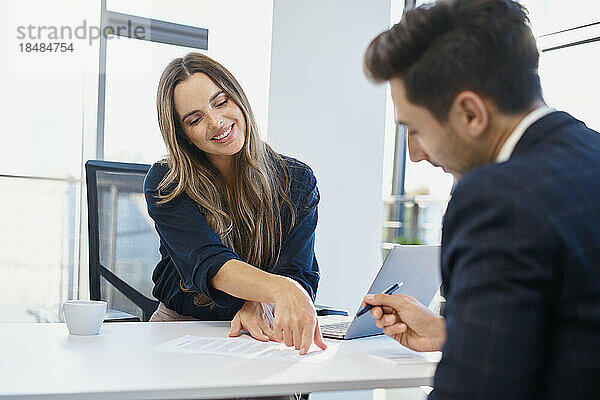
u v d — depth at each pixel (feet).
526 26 2.98
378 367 4.17
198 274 5.32
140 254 7.27
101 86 12.66
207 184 5.85
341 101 11.70
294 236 6.05
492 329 2.42
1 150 12.25
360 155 11.89
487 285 2.47
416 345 4.44
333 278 11.73
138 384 3.53
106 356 4.18
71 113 12.57
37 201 12.48
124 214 7.27
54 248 12.60
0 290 12.38
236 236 6.02
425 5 3.10
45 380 3.55
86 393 3.37
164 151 13.03
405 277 4.88
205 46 13.19
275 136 11.25
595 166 2.73
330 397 10.73
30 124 12.39
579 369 2.52
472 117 2.92
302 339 4.50
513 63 2.89
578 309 2.53
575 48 9.93
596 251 2.56
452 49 2.90
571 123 2.93
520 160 2.72
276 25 11.20
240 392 3.62
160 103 5.82
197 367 3.95
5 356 4.09
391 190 13.62
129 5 12.79
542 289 2.49
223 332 5.17
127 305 7.17
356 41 11.77
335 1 11.59
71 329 4.84
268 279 4.99
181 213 5.66
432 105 2.97
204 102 5.66
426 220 12.93
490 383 2.39
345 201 11.80
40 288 12.55
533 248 2.47
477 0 2.99
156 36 12.91
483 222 2.55
